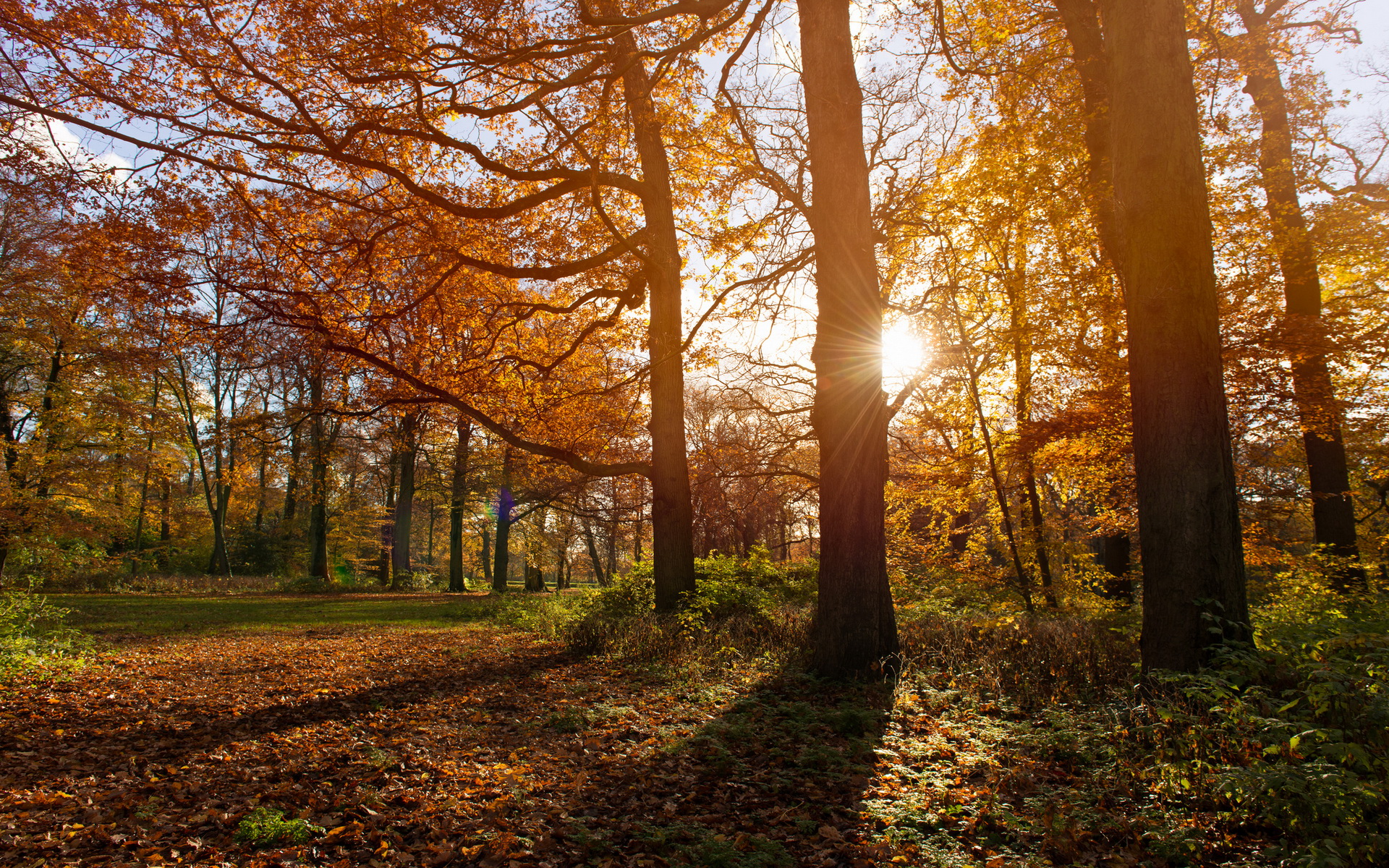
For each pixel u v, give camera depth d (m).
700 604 12.12
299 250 12.28
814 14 9.13
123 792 4.87
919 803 4.43
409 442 26.84
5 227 17.89
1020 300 12.56
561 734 6.56
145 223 10.91
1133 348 6.45
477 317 14.27
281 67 10.70
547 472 27.44
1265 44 11.20
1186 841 3.63
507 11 9.44
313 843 4.09
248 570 35.44
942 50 10.84
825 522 8.75
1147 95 6.33
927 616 11.14
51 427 20.89
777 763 5.50
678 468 13.33
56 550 19.64
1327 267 13.30
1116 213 6.83
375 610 20.27
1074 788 4.60
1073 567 14.83
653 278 13.50
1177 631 5.89
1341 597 10.00
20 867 3.67
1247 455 13.12
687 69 10.62
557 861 3.88
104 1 9.34
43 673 8.72
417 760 5.69
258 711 7.55
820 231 9.02
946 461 15.55
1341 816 3.41
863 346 8.77
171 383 27.39
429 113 10.75
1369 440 13.75
